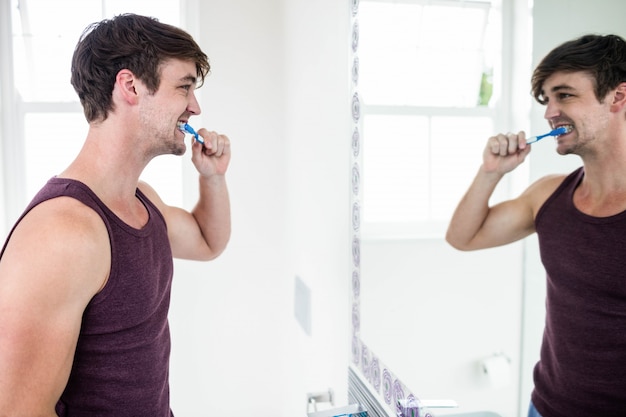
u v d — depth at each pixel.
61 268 0.82
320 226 1.69
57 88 2.44
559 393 0.62
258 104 2.48
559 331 0.63
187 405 2.57
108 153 0.99
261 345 2.60
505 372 0.72
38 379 0.80
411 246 0.97
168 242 1.15
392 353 1.05
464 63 0.81
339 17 1.39
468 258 0.80
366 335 1.21
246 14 2.43
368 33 1.13
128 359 1.00
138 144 1.02
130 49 0.97
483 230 0.77
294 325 2.25
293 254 2.24
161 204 1.34
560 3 0.62
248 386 2.61
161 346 1.09
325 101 1.58
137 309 0.98
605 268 0.56
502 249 0.73
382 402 1.11
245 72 2.45
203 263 2.51
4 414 0.78
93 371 0.96
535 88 0.66
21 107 2.41
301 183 2.02
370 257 1.17
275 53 2.47
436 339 0.89
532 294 0.67
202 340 2.55
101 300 0.94
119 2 2.42
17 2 2.35
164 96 1.01
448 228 0.84
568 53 0.60
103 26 1.00
